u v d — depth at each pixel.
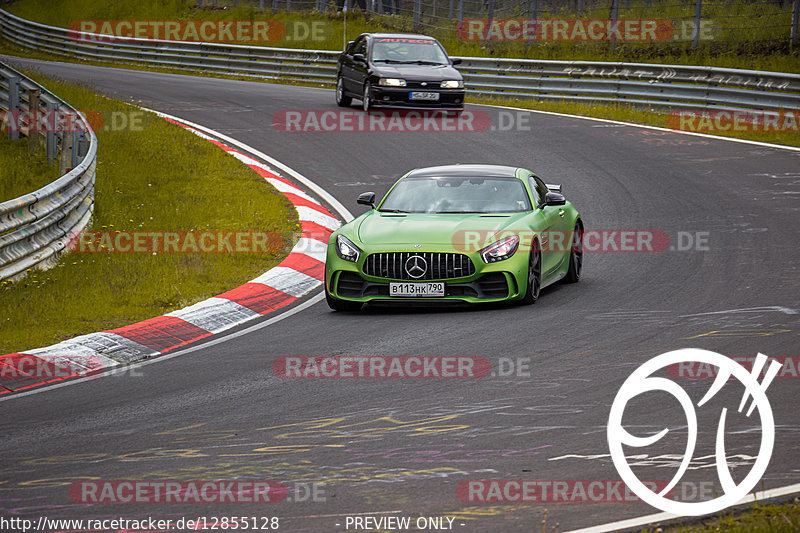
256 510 17.78
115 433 22.89
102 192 58.16
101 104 84.19
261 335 33.34
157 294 38.75
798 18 96.50
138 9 174.38
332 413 23.83
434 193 39.84
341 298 36.47
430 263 35.59
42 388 27.66
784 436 20.81
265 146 74.19
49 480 19.77
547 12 131.38
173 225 52.50
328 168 67.06
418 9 143.38
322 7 156.50
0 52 157.38
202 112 88.81
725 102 78.69
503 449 20.73
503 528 16.69
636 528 16.50
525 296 35.78
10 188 59.03
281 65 120.31
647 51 106.25
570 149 70.12
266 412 24.16
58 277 42.28
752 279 37.78
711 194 55.31
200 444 21.80
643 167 63.47
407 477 19.23
